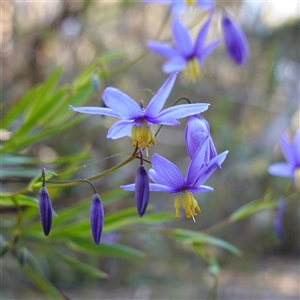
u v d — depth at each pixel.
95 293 0.42
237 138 0.40
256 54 0.51
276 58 0.36
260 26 0.48
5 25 0.35
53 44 0.37
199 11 0.42
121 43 0.44
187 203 0.12
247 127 0.44
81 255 0.41
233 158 0.40
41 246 0.24
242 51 0.19
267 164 0.41
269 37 0.47
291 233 0.65
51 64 0.36
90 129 0.37
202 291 0.46
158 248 0.49
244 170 0.43
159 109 0.11
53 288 0.17
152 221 0.17
